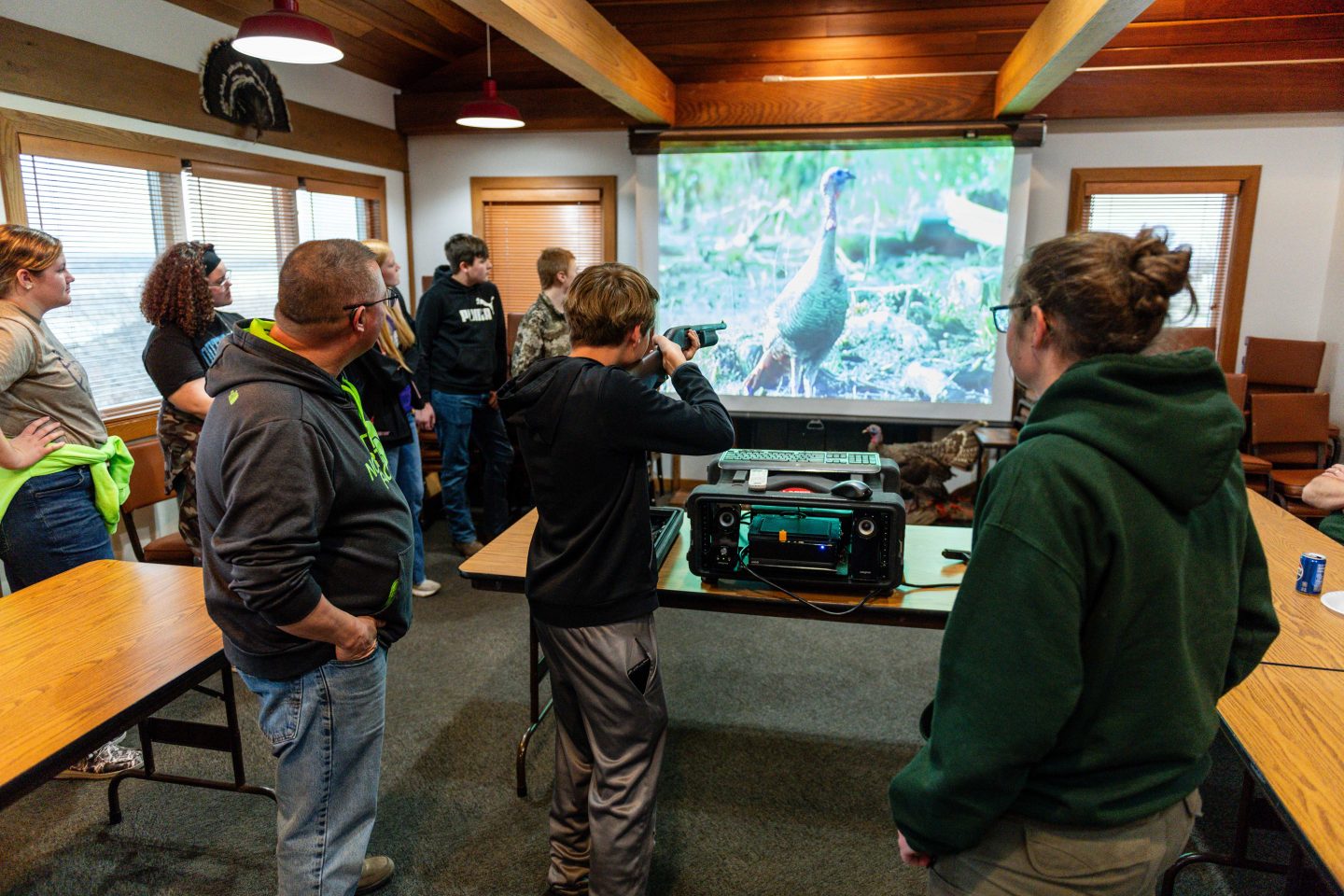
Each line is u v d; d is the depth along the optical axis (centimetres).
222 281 248
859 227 473
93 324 324
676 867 194
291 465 125
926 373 480
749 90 468
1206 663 92
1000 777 85
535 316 373
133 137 330
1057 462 84
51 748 127
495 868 194
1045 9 329
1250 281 468
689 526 234
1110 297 85
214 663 158
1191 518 90
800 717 260
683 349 182
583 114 502
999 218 456
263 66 398
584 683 154
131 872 192
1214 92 441
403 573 150
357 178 484
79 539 226
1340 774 122
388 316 378
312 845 144
